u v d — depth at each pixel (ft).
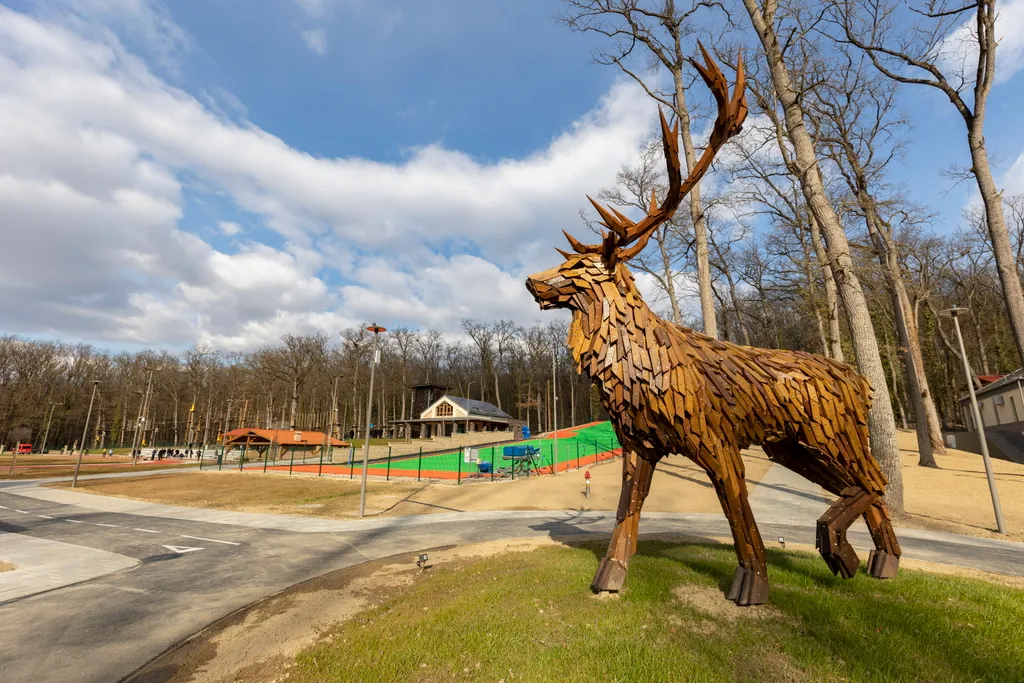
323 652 14.98
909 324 74.90
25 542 36.42
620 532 17.78
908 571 19.13
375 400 208.64
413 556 28.50
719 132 14.24
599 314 16.25
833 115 61.16
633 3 52.85
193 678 14.69
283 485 72.69
